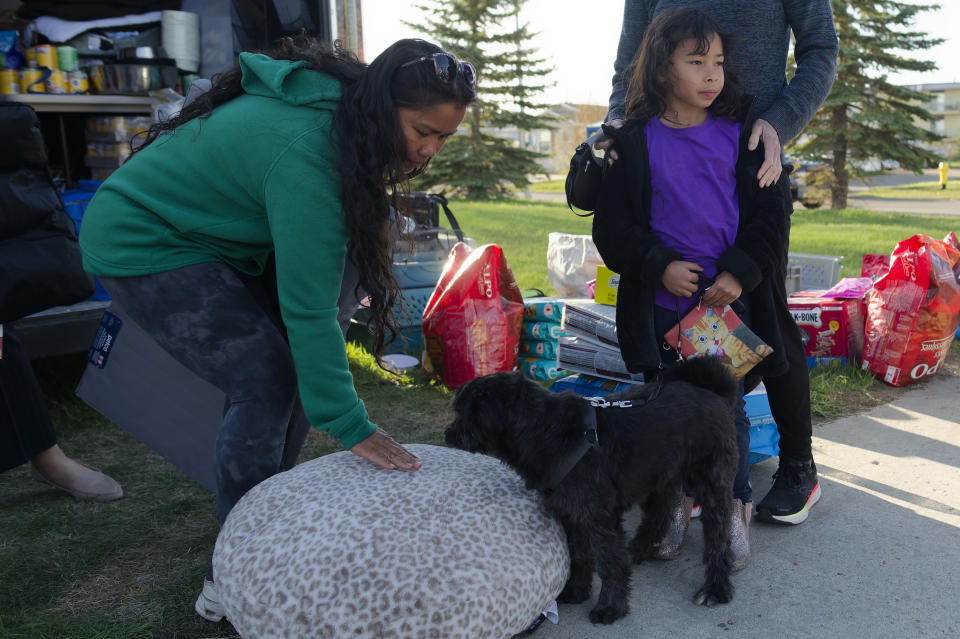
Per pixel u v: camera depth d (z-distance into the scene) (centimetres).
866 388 450
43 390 446
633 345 269
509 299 471
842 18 2002
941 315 441
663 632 231
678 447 239
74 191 463
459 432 234
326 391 215
